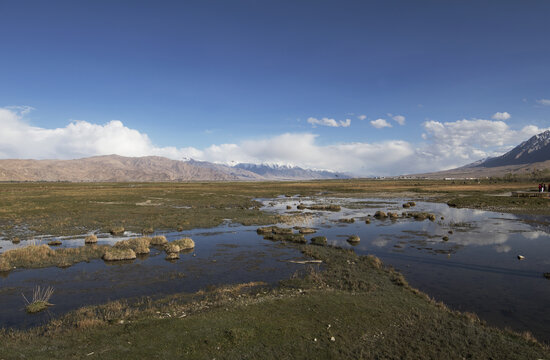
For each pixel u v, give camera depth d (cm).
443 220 4366
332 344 1105
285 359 1012
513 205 5866
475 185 13100
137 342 1099
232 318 1288
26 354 1012
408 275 1994
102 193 9150
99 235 3381
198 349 1055
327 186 14450
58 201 6712
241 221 4312
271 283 1850
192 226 3900
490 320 1356
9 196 7925
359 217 4722
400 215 4903
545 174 15788
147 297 1619
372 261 2264
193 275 2005
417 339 1155
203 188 12575
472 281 1872
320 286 1778
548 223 4034
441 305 1487
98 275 2002
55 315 1409
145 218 4478
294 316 1316
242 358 1009
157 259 2400
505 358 1045
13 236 3331
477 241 2998
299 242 2970
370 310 1391
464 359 1038
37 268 2155
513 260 2323
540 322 1336
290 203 7094
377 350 1079
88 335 1158
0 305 1530
